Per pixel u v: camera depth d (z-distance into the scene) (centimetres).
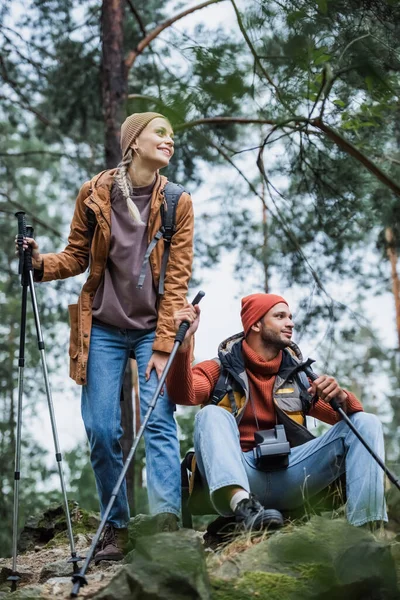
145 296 416
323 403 408
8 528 1513
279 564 308
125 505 414
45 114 1248
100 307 420
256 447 384
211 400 402
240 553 323
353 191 786
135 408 1300
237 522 354
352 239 962
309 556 294
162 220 420
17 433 394
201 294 382
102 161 1284
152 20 1066
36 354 1880
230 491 358
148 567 282
